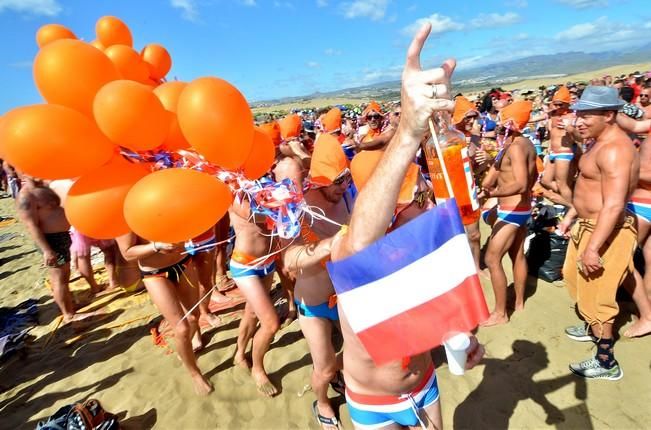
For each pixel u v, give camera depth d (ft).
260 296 10.19
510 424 9.00
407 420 5.91
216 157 5.88
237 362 12.25
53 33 8.12
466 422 9.20
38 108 5.27
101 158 5.75
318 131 25.36
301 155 14.83
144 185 5.25
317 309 8.37
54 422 9.59
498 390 9.97
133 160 6.35
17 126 5.06
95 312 17.21
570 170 17.28
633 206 11.24
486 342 11.75
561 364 10.50
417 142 3.43
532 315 12.74
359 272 4.04
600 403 9.17
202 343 13.52
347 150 21.17
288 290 14.20
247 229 9.96
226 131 5.56
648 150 10.94
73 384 12.64
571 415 8.99
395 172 3.54
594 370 9.86
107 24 9.62
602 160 8.76
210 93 5.46
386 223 3.84
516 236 12.53
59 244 16.11
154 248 9.41
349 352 5.76
